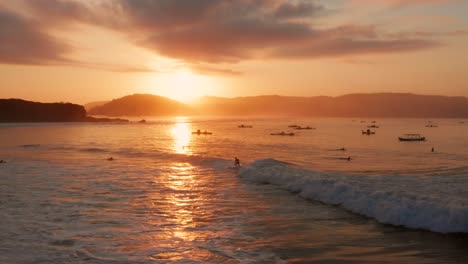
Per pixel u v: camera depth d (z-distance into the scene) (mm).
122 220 14633
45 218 14805
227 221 14594
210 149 50500
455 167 32875
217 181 23641
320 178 21094
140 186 21859
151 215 15438
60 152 44000
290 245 11789
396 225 13672
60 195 19172
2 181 23344
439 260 10492
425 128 150125
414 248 11398
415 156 45344
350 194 17172
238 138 82125
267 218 14953
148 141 67750
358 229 13336
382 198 15758
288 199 18312
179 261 10461
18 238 12344
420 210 13969
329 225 13891
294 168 26188
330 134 104500
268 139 79625
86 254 10969
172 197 18906
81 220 14562
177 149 49188
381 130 132625
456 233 12484
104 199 18344
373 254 10992
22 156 39250
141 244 11867
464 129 140625
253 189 20906
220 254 11016
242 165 30703
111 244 11836
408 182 20984
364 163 36531
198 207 16828
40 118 195125
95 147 51406
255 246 11734
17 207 16547
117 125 161625
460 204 14078
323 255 10961
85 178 24656
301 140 77875
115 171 28016
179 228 13641
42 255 10875
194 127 149000
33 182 23000
